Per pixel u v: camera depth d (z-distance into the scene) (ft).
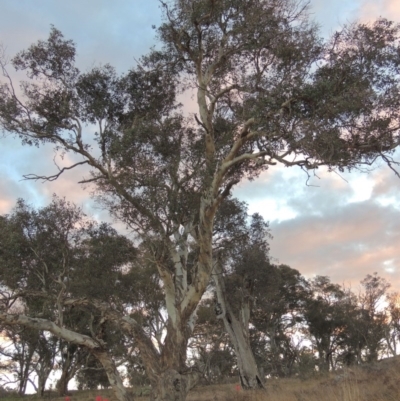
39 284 51.93
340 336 175.22
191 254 60.54
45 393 141.49
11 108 49.24
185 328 46.68
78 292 53.06
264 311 144.46
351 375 52.65
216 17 48.19
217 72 52.60
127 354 92.84
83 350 133.59
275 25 45.47
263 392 63.77
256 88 47.60
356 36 41.57
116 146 47.11
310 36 43.57
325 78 40.65
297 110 40.24
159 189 47.96
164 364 44.91
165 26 50.37
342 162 42.01
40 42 50.29
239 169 53.42
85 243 53.42
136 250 55.16
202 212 46.98
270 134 41.16
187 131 53.88
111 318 49.44
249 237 89.04
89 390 156.97
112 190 51.29
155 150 48.98
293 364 164.66
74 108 51.62
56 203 53.21
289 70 44.78
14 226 50.29
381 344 176.24
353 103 38.58
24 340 121.70
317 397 42.78
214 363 152.46
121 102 54.24
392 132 42.68
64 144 50.37
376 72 42.16
